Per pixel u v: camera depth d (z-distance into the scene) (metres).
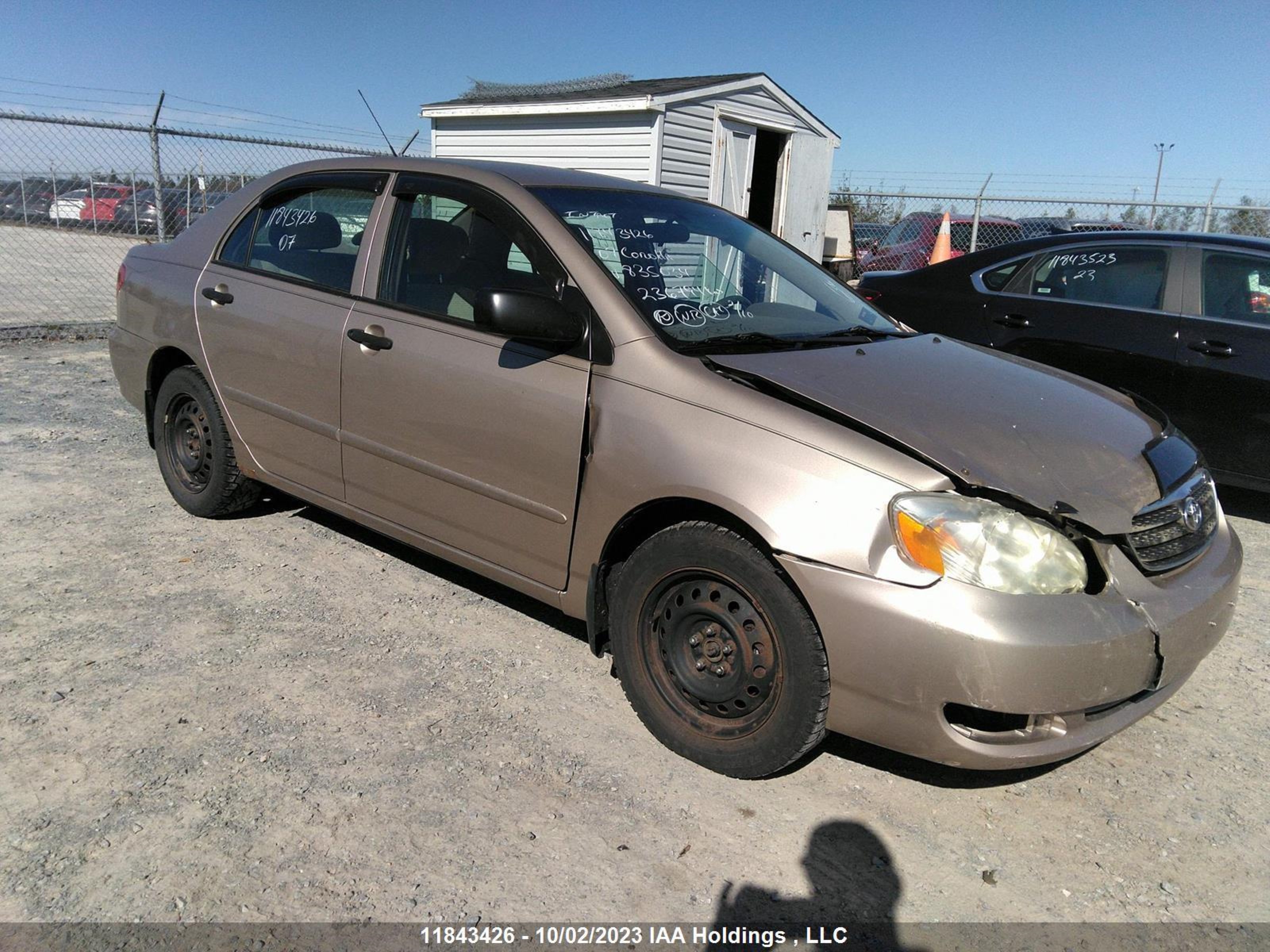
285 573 4.02
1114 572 2.51
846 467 2.49
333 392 3.62
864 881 2.45
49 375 7.54
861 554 2.42
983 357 3.51
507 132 13.39
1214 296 5.25
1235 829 2.71
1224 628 2.84
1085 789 2.88
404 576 4.06
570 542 3.02
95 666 3.21
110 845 2.39
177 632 3.47
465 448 3.22
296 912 2.22
